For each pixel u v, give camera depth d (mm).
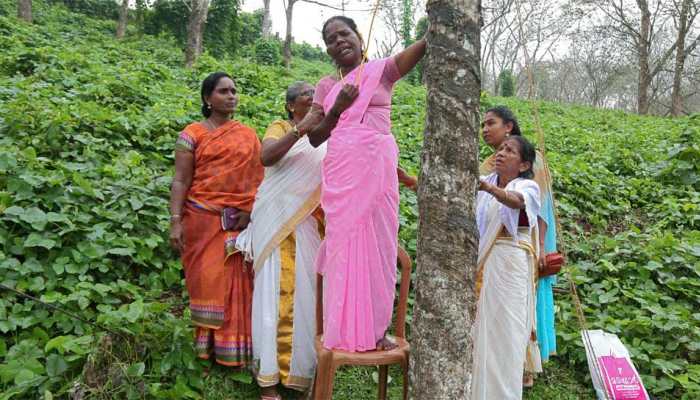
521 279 3029
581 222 6098
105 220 4090
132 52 14070
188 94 7801
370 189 2475
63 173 4289
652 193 6723
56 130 4957
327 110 2645
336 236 2490
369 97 2500
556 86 50125
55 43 11383
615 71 31594
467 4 2168
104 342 3053
